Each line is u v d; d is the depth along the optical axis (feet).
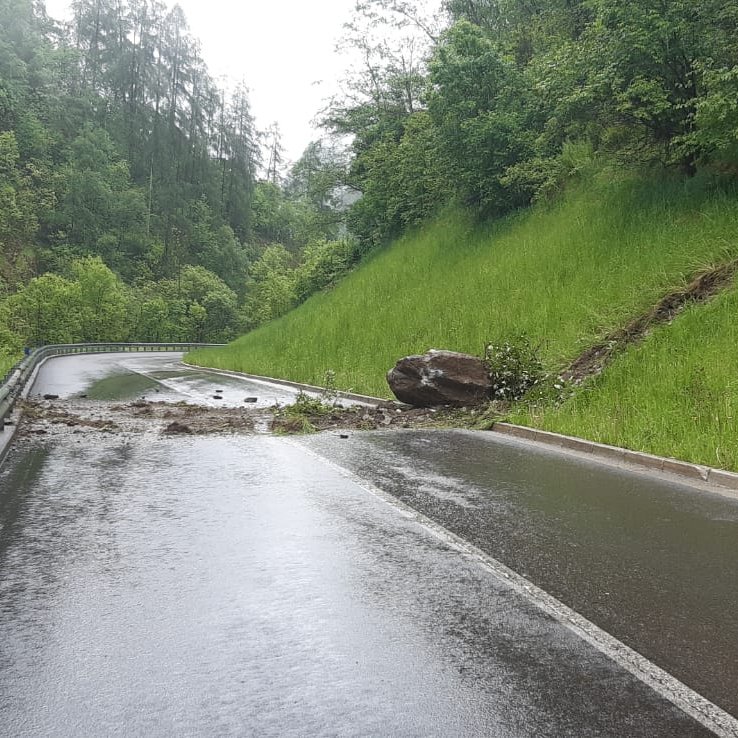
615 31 65.46
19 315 225.35
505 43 115.24
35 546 19.39
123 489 26.43
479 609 15.03
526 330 63.77
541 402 45.91
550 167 93.91
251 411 53.21
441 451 35.40
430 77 103.96
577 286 66.64
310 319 116.57
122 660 12.68
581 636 13.73
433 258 108.78
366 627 14.10
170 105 456.04
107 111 424.05
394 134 145.69
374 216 149.59
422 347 74.64
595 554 18.78
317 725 10.53
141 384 82.28
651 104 65.98
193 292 337.52
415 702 11.20
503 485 27.32
